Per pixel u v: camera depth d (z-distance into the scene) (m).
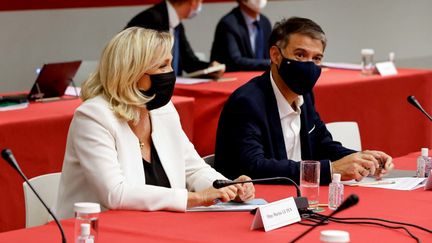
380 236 2.62
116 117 3.24
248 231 2.69
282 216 2.75
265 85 3.93
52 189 3.49
